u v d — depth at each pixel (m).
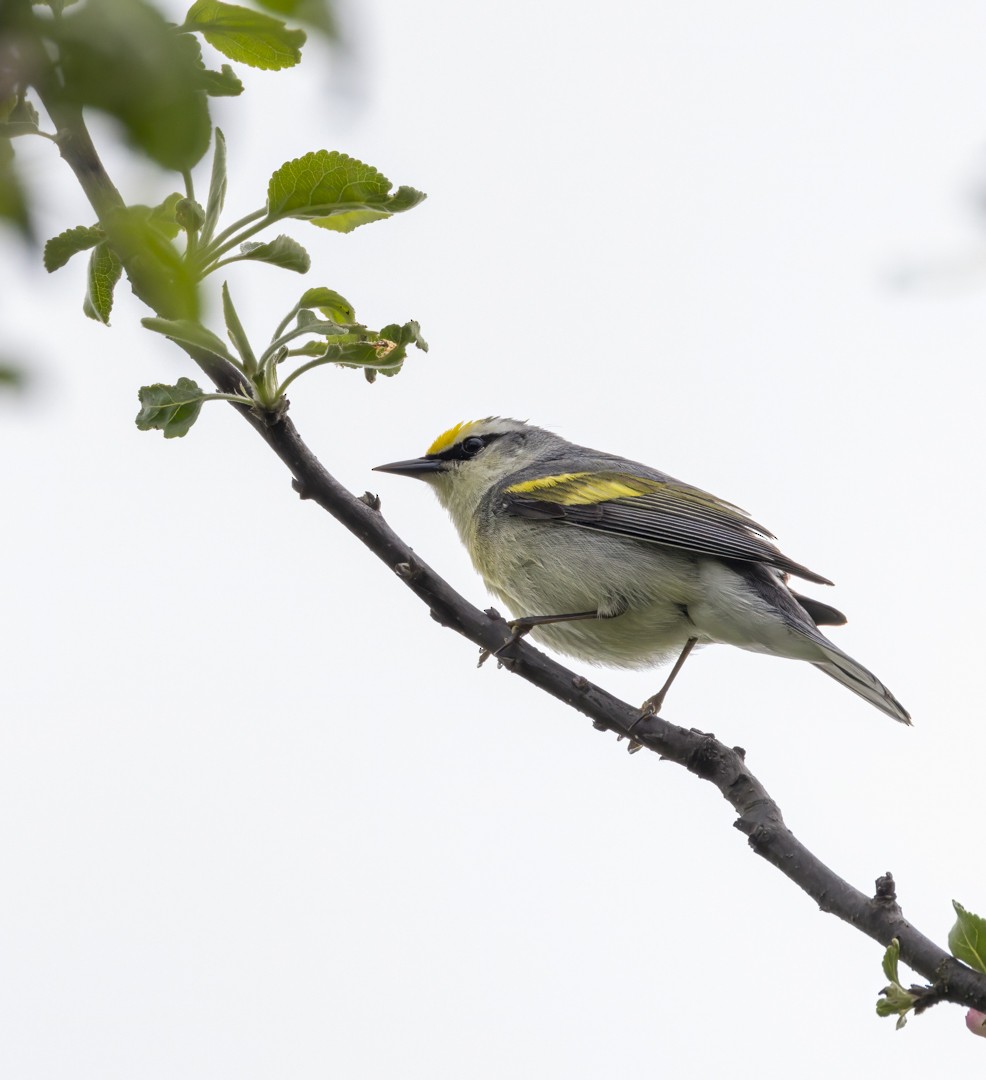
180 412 8.77
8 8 3.60
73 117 3.85
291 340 8.88
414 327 8.88
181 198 7.90
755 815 10.05
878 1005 8.45
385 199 8.10
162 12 3.84
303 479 9.69
